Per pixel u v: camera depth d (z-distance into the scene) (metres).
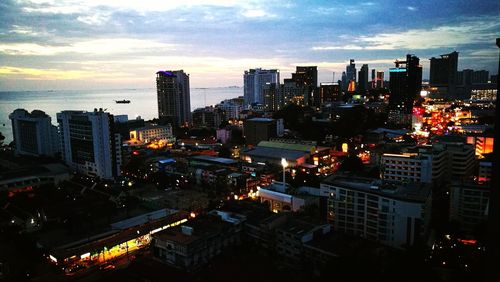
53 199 160.62
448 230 123.69
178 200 152.75
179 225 110.31
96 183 179.12
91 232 125.81
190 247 95.62
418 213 107.06
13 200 158.38
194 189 184.25
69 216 131.88
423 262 88.69
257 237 109.44
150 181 191.75
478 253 99.31
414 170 160.75
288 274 90.69
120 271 98.62
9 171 187.12
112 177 194.00
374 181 126.94
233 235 108.69
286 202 139.25
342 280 80.38
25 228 132.62
